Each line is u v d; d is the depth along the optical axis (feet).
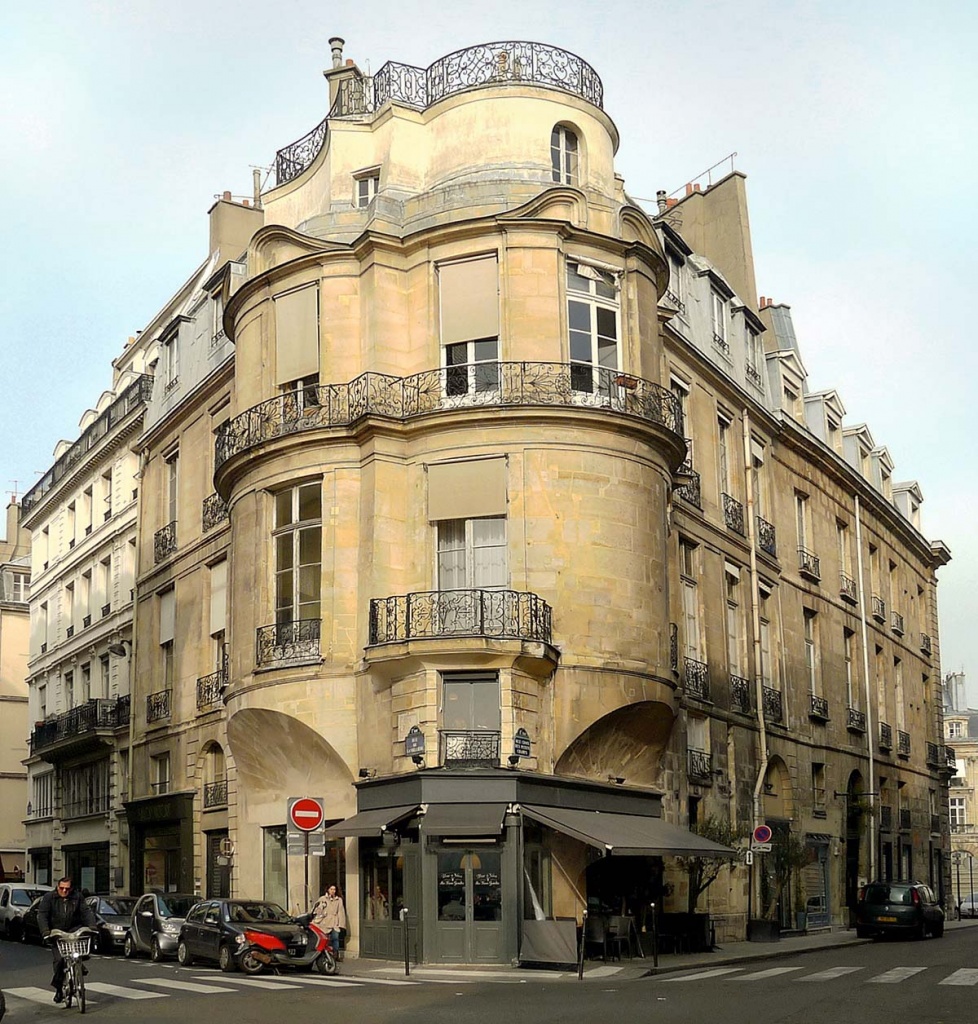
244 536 90.68
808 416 141.08
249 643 88.79
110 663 135.03
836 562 137.28
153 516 125.08
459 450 83.20
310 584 86.74
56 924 52.37
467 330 85.51
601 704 81.25
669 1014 45.65
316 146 98.27
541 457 82.58
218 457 94.53
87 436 147.95
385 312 86.79
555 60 92.48
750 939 101.30
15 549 222.89
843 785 129.70
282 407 89.81
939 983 57.41
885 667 149.69
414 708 78.07
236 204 127.13
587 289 87.71
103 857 132.05
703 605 102.58
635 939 80.74
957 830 309.63
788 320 143.74
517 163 89.20
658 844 77.05
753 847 95.71
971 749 311.06
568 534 82.23
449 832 73.41
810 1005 48.37
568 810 79.46
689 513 101.76
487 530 83.10
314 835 73.31
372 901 80.12
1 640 204.33
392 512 83.92
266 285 92.94
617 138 96.43
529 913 75.41
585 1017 44.83
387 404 85.25
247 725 88.58
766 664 116.78
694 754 97.71
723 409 112.57
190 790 108.68
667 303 102.12
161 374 126.00
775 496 122.83
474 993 55.42
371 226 88.02
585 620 81.82
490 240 85.66
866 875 133.08
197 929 74.08
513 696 77.66
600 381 86.17
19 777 200.54
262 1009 48.67
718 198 133.08
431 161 91.56
